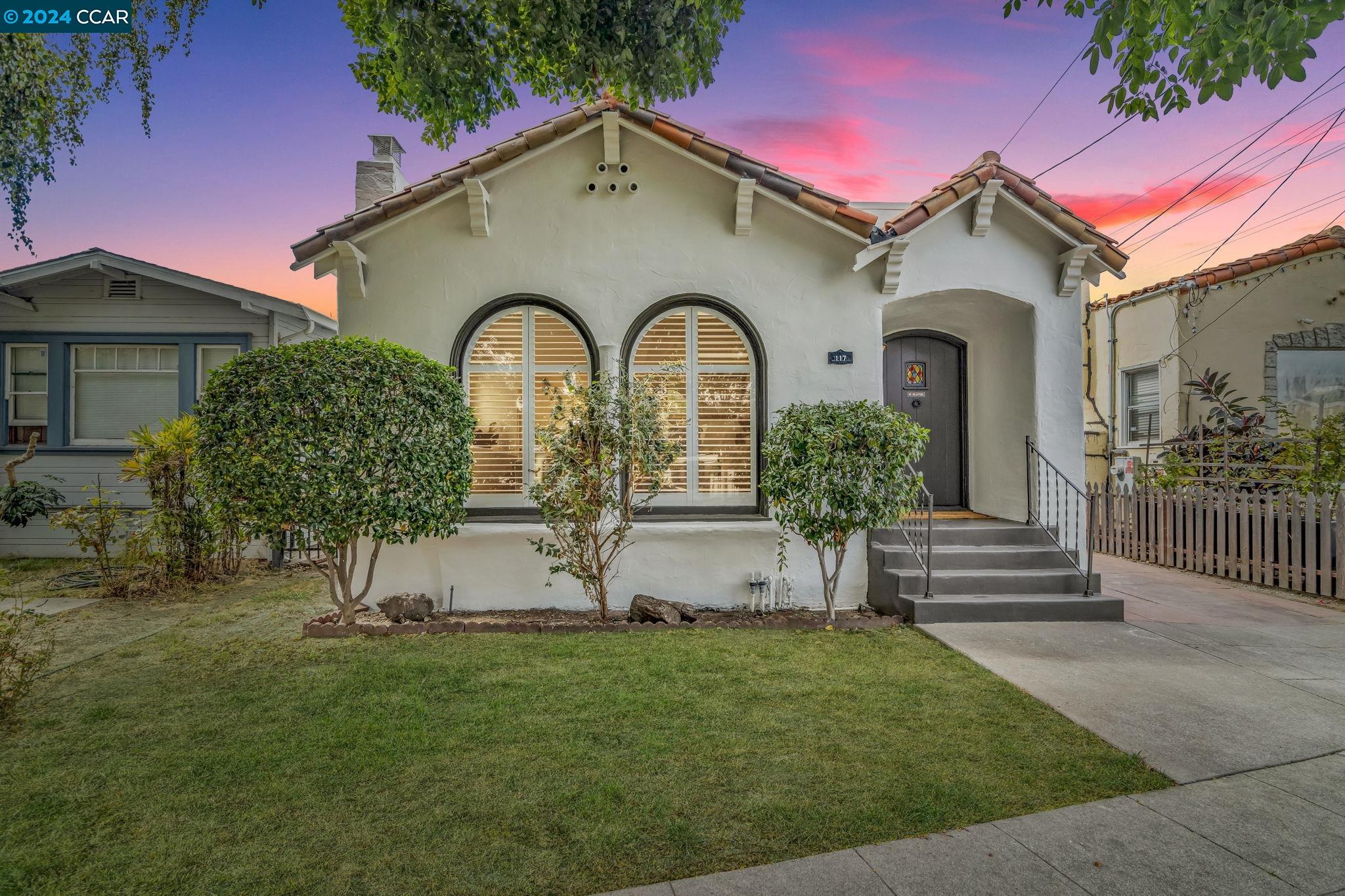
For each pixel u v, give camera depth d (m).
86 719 4.52
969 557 7.56
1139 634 6.38
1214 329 12.34
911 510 6.91
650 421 6.90
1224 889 2.75
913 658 5.71
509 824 3.26
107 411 11.67
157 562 8.68
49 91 8.28
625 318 7.72
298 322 11.89
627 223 7.74
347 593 6.70
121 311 11.57
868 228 7.30
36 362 11.66
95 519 9.11
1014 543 8.02
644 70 6.06
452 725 4.40
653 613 6.86
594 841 3.12
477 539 7.49
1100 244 7.84
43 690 5.11
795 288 7.80
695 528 7.57
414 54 5.93
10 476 10.43
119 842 3.13
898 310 8.54
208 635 6.62
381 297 7.66
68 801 3.48
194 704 4.78
